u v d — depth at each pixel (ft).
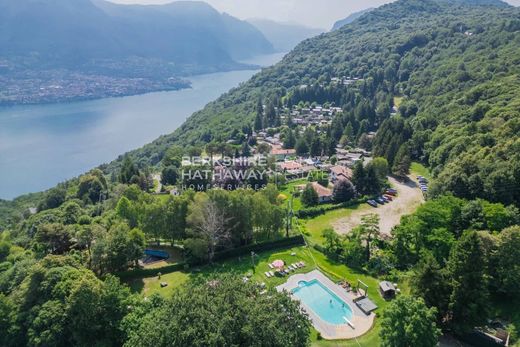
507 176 246.06
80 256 204.44
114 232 215.10
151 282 210.59
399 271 210.59
